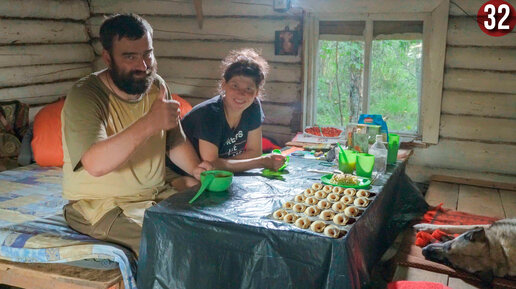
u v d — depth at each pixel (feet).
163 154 8.96
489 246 8.86
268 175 9.20
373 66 15.96
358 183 8.40
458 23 14.06
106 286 7.36
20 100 15.40
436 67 14.40
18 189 11.25
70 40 17.22
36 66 15.92
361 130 10.19
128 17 7.72
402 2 14.29
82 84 7.95
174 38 16.93
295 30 15.49
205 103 9.64
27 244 8.07
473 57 14.12
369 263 7.86
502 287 8.52
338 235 6.16
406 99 15.96
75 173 8.33
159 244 7.00
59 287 7.74
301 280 6.29
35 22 15.72
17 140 14.19
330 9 14.93
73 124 7.59
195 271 6.86
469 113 14.53
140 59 7.76
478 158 14.69
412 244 10.26
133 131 7.25
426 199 13.20
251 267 6.55
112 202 8.25
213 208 7.14
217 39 16.48
